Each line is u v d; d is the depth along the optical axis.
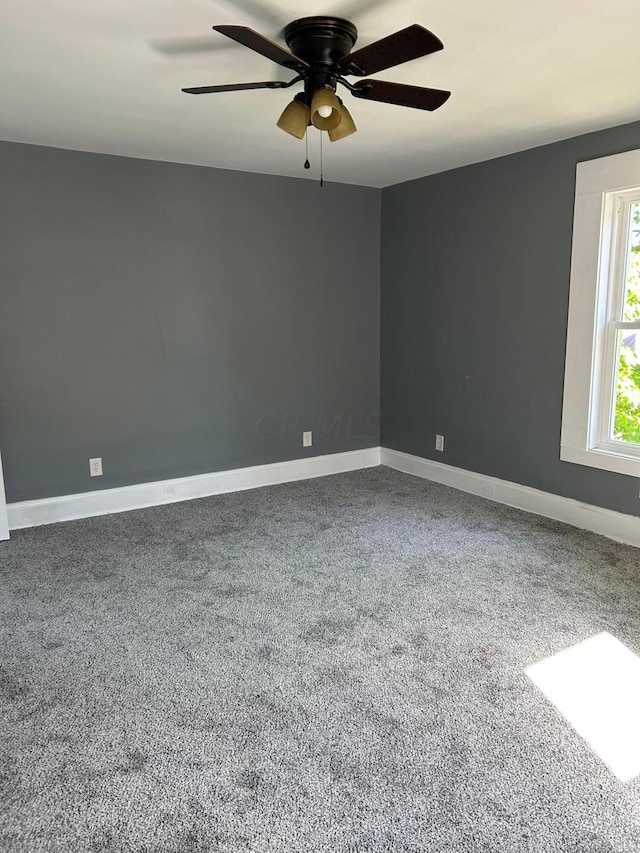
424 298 4.47
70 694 2.07
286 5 1.83
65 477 3.78
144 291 3.87
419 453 4.71
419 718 1.92
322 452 4.80
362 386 4.92
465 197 4.03
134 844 1.49
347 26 1.93
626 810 1.57
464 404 4.26
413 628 2.46
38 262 3.52
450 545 3.33
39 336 3.58
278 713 1.96
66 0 1.78
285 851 1.46
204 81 2.44
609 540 3.37
